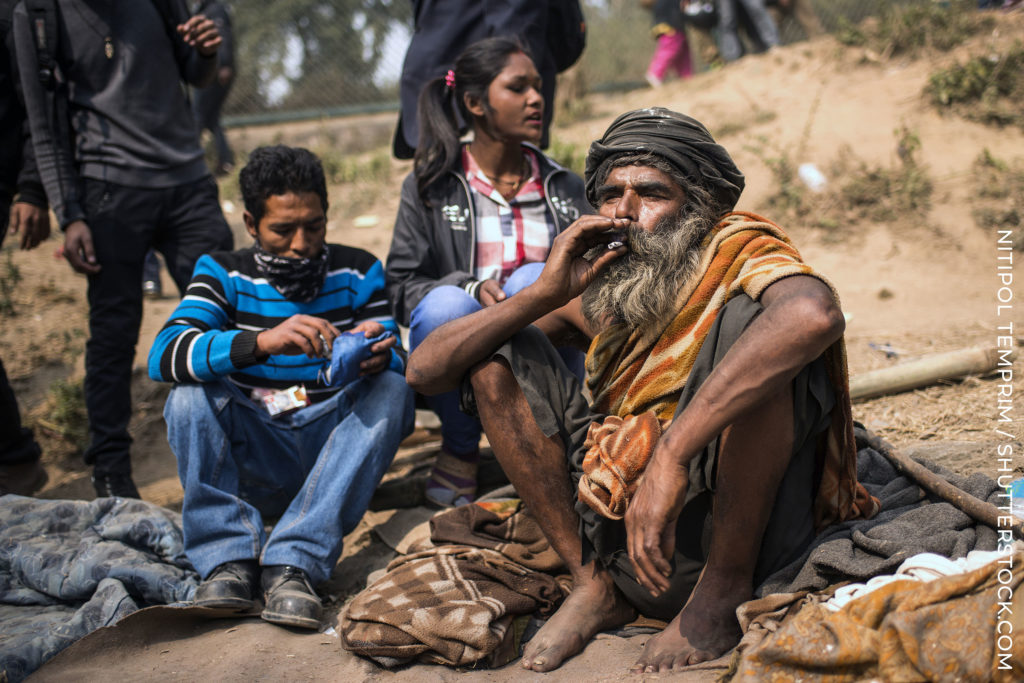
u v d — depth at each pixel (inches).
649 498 77.4
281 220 115.5
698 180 89.1
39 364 198.8
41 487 155.3
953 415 129.5
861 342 166.2
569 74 319.0
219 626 103.3
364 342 111.3
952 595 71.4
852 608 73.6
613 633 93.0
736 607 84.7
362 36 398.6
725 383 75.9
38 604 113.0
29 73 137.9
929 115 243.4
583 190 135.0
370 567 118.0
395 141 164.4
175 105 150.5
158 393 189.2
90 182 143.3
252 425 116.2
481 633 88.3
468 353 91.7
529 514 103.7
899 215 214.1
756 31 336.8
